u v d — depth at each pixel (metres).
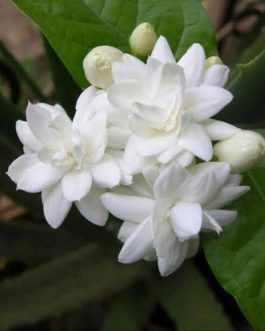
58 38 0.21
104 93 0.18
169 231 0.17
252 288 0.20
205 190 0.17
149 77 0.17
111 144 0.17
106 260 0.28
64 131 0.18
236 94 0.21
